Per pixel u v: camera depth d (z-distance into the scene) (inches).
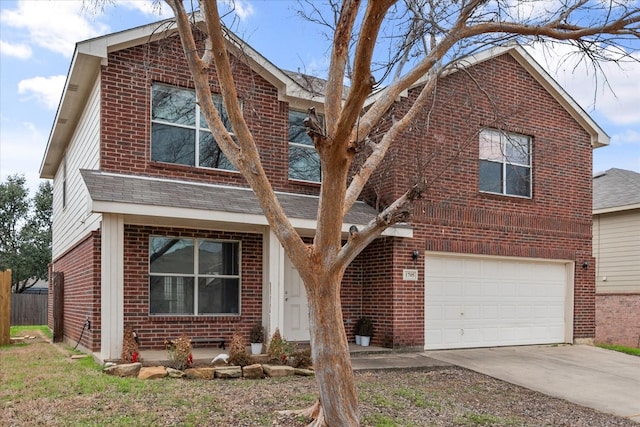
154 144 400.2
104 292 333.1
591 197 571.8
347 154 188.1
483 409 282.7
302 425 218.4
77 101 450.6
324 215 196.7
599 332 629.9
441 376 366.6
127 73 387.5
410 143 447.5
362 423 232.4
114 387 270.8
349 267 483.8
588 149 573.6
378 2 159.9
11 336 586.6
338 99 209.2
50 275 692.1
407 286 457.4
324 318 200.1
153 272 395.2
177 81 405.7
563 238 547.8
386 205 450.6
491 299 506.0
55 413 226.1
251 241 430.0
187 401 248.5
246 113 432.5
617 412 302.8
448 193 479.8
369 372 365.4
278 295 388.2
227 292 421.7
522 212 522.9
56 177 676.1
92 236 385.7
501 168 518.3
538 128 538.0
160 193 359.3
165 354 362.6
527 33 245.8
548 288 543.5
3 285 505.4
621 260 695.1
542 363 430.6
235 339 354.3
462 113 484.1
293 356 351.9
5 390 268.1
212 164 421.4
